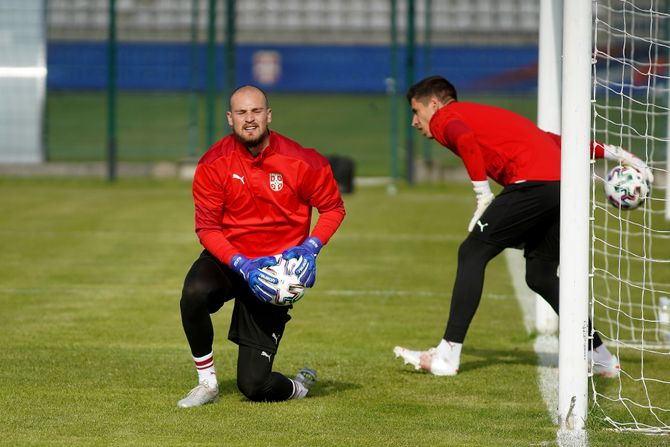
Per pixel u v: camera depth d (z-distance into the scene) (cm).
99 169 8088
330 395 2089
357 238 4897
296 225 1947
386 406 1997
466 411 1962
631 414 1952
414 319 3000
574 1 1730
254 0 10762
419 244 4706
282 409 1962
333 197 1947
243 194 1903
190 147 9062
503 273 3944
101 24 10256
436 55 9319
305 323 2931
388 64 10219
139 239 4756
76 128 10294
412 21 7519
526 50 9181
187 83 10019
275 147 1898
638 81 7912
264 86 10538
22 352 2473
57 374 2241
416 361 2288
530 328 2883
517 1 9781
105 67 10025
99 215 5697
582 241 1759
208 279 1909
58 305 3164
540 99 2697
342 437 1766
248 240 1944
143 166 8119
